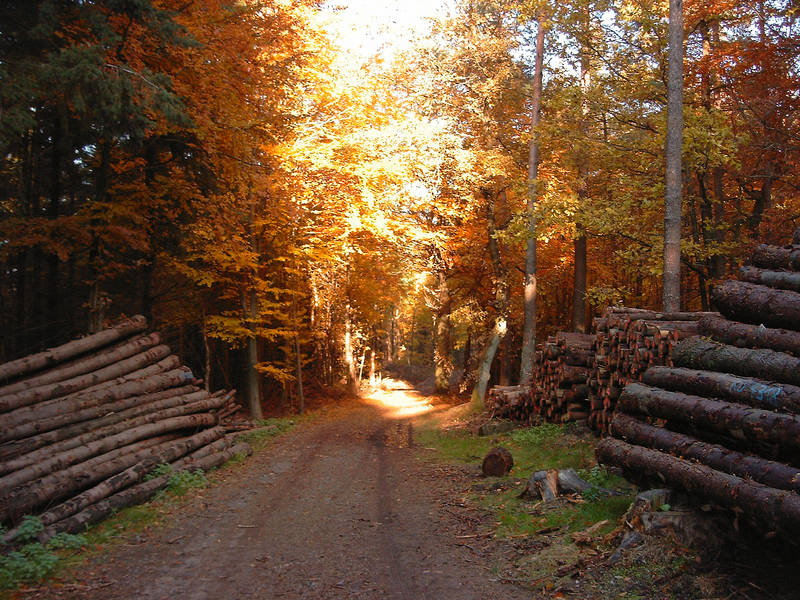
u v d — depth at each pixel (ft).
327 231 66.95
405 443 48.88
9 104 30.42
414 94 70.08
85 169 58.85
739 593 14.53
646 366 29.09
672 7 37.32
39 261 59.00
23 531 20.49
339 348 120.16
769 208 52.34
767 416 16.02
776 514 14.10
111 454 28.22
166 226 57.72
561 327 95.81
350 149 62.28
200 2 44.52
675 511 18.08
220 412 51.83
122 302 67.77
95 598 16.33
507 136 69.87
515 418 51.26
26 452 25.16
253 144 48.52
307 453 42.70
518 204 68.08
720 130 42.47
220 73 44.52
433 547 20.65
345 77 63.82
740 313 21.70
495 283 73.87
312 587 17.12
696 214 51.13
